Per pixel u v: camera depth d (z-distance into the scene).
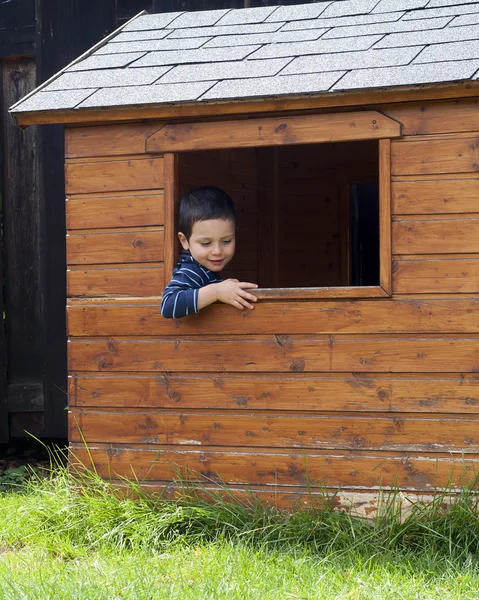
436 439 4.84
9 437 7.86
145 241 5.34
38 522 5.21
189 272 5.25
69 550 4.85
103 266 5.42
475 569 4.26
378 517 4.86
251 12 6.25
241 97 4.95
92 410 5.45
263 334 5.11
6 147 7.88
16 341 7.84
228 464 5.17
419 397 4.87
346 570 4.33
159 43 5.98
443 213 4.84
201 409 5.23
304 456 5.04
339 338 4.99
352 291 4.95
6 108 7.89
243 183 7.21
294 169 7.81
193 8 7.46
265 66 5.29
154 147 5.29
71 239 5.49
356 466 4.96
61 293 7.66
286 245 7.83
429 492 4.84
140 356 5.34
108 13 7.60
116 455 5.39
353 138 4.96
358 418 4.96
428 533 4.68
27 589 4.00
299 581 4.17
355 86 4.79
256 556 4.49
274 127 5.08
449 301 4.82
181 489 5.23
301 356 5.05
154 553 4.71
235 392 5.16
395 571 4.27
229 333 5.17
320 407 5.02
